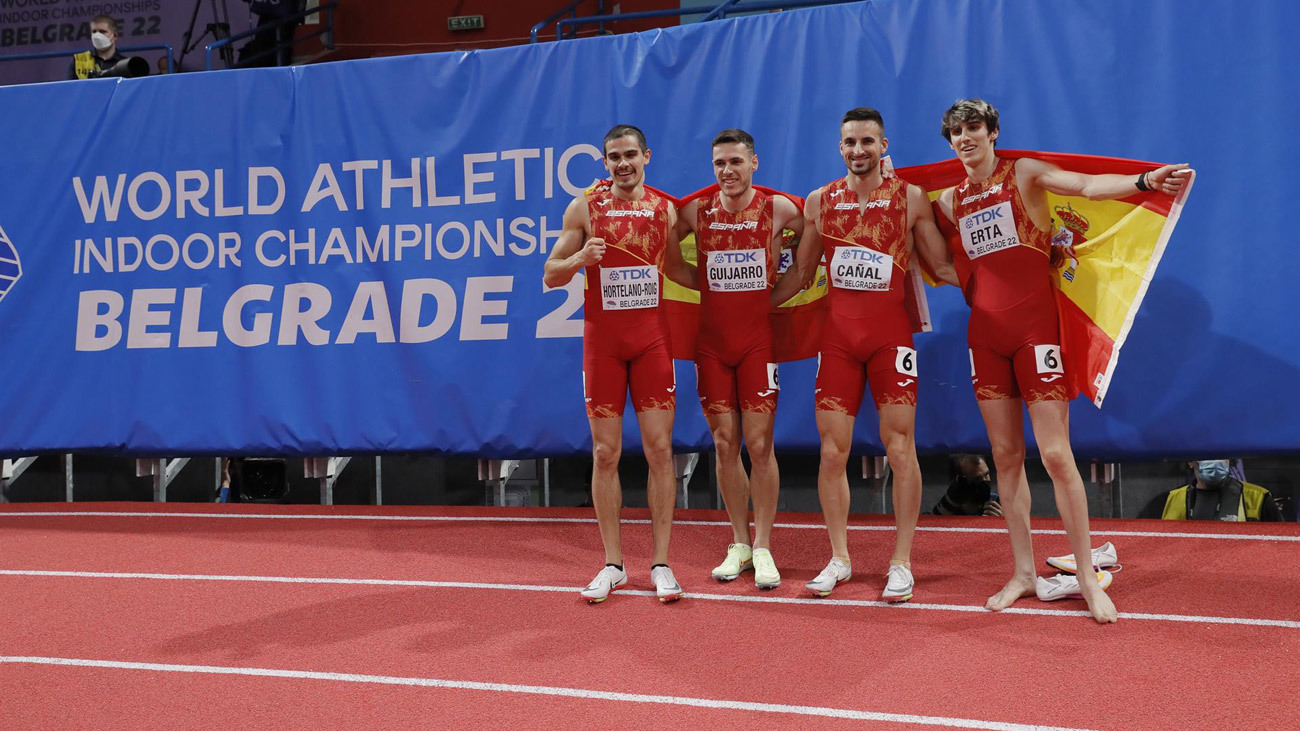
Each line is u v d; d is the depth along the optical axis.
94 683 3.18
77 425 6.13
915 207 3.98
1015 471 3.82
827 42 5.34
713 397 4.20
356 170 5.89
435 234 5.79
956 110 3.74
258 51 8.82
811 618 3.67
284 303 5.95
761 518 4.16
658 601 3.93
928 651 3.28
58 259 6.20
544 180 5.67
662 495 4.07
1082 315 3.90
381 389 5.82
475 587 4.19
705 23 5.50
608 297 4.00
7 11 9.41
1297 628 3.38
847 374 3.98
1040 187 3.71
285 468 6.91
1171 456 4.94
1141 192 3.56
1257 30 4.79
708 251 4.14
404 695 3.03
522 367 5.66
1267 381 4.78
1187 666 3.07
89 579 4.46
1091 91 4.97
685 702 2.92
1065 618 3.59
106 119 6.18
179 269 6.07
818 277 4.36
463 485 7.23
